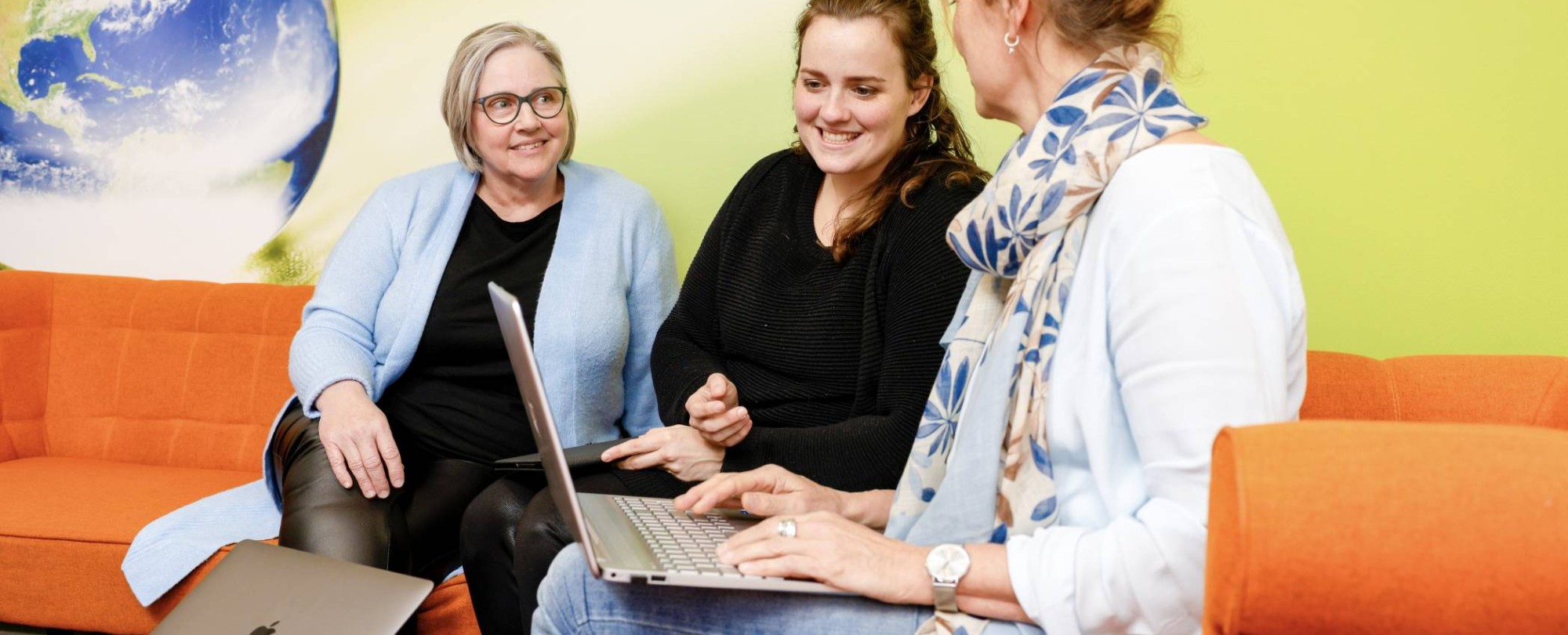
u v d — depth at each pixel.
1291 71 2.06
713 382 1.58
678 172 2.41
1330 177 2.05
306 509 1.75
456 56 2.06
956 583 1.01
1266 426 0.73
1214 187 0.97
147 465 2.50
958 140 1.67
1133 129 1.03
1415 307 2.03
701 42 2.38
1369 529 0.67
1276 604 0.69
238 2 2.60
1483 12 1.96
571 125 2.17
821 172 1.76
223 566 1.65
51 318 2.62
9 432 2.53
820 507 1.35
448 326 2.04
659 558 1.08
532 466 1.64
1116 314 0.98
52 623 1.98
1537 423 1.44
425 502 1.86
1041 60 1.13
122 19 2.66
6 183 2.78
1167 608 0.92
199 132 2.64
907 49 1.57
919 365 1.48
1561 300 1.96
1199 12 2.09
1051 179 1.07
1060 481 1.06
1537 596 0.65
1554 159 1.95
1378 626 0.68
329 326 2.01
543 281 2.07
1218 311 0.91
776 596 1.07
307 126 2.58
